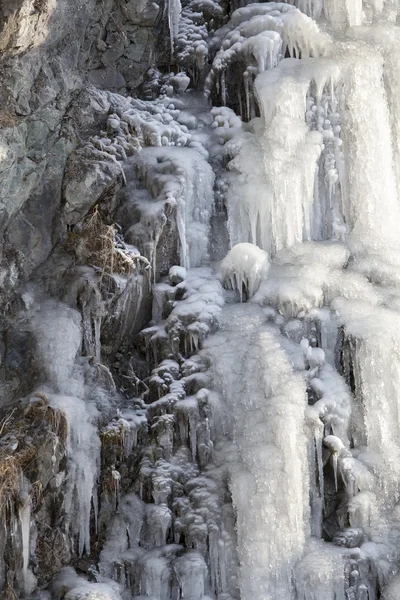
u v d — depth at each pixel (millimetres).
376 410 12633
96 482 11922
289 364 12516
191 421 12336
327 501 12336
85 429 11766
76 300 12539
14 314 12250
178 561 11703
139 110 14578
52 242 12906
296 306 13172
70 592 11062
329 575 11516
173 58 15438
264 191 13734
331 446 12242
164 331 13062
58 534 11492
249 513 11734
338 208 14484
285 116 14266
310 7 15805
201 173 13875
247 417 12281
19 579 11078
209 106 15273
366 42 15328
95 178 13039
